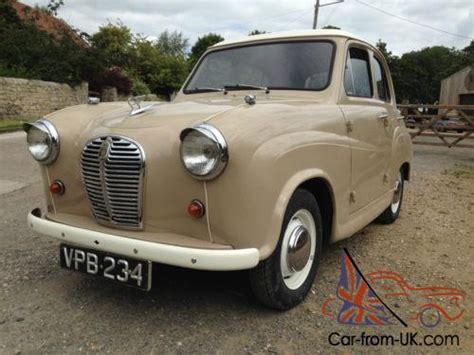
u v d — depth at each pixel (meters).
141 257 2.30
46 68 19.55
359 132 3.39
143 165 2.36
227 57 3.80
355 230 3.40
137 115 2.64
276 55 3.55
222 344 2.43
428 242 4.22
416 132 12.38
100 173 2.50
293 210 2.63
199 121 2.32
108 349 2.37
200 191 2.28
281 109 2.61
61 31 23.94
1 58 18.78
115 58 30.03
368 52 3.95
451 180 7.74
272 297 2.62
